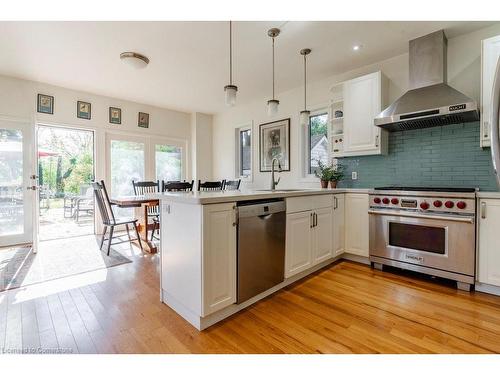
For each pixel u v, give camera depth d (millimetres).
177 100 4723
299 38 2652
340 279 2467
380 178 3184
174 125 5367
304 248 2416
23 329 1616
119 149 4660
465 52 2594
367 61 3188
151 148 5059
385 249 2646
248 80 3779
